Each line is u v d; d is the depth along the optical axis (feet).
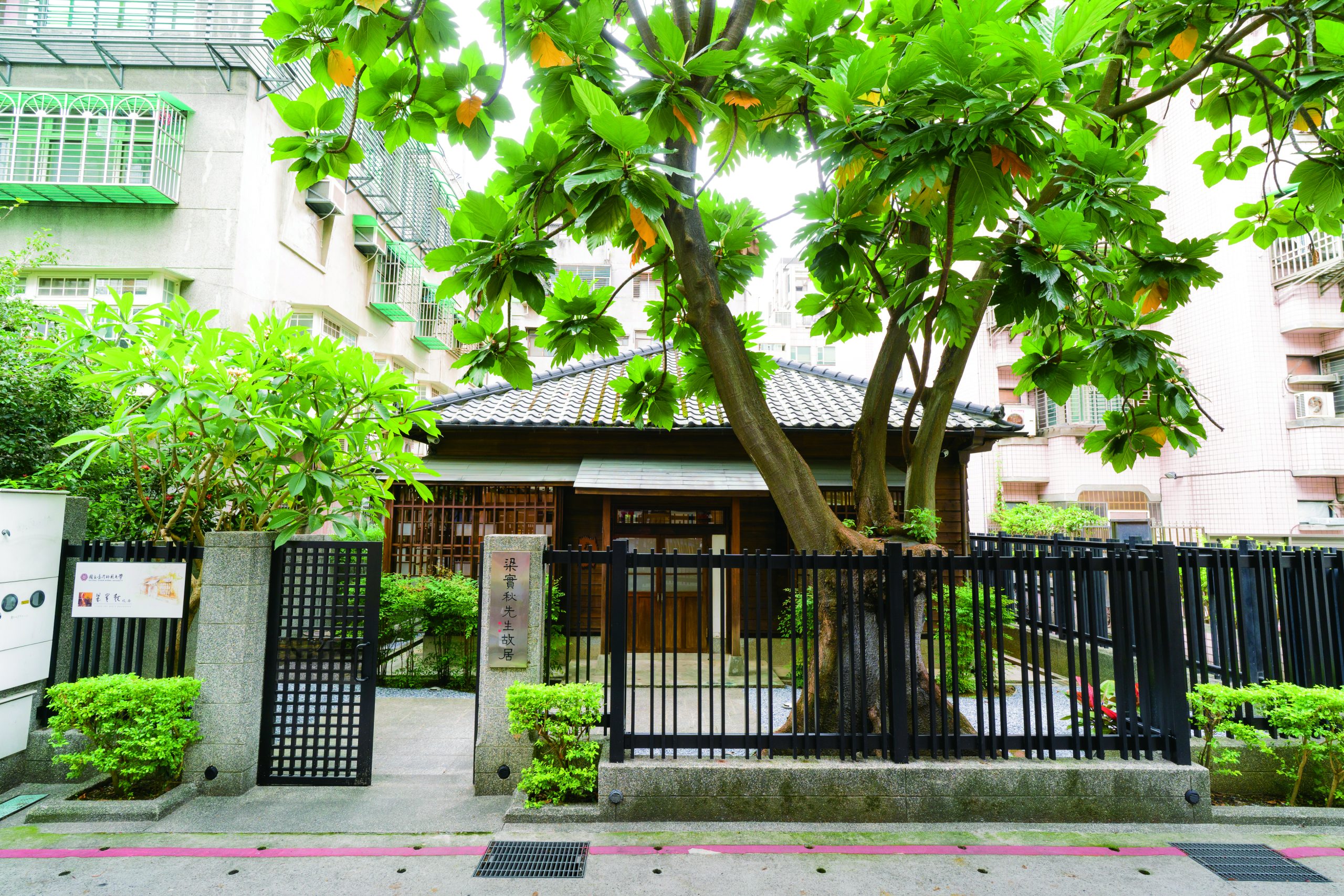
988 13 11.55
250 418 16.61
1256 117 18.13
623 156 11.36
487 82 13.64
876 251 17.92
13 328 21.66
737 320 20.43
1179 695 15.38
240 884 11.93
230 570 16.58
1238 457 50.70
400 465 20.88
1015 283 13.01
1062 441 56.70
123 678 15.79
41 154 37.04
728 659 29.78
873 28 17.66
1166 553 15.93
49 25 38.50
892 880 12.17
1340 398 49.67
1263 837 13.87
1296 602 17.76
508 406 35.99
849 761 15.08
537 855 13.03
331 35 12.44
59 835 13.74
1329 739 14.76
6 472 20.54
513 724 15.01
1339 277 47.73
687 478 32.07
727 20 17.61
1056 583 28.94
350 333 53.26
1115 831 14.11
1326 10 13.87
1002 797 14.61
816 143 15.11
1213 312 53.11
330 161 12.98
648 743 15.33
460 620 28.07
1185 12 15.71
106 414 22.33
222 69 39.88
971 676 25.82
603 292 17.69
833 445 34.78
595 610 33.65
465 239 13.79
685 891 11.80
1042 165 11.76
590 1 14.15
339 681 17.29
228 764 16.08
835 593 17.40
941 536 34.01
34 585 16.26
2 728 15.48
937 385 18.84
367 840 13.67
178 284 38.88
